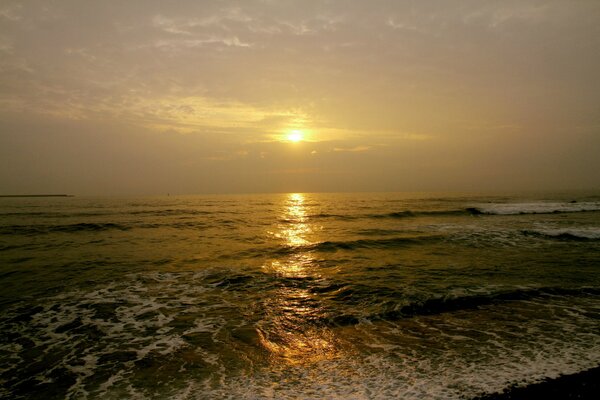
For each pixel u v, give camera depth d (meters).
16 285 9.45
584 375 4.86
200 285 9.61
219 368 5.26
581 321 6.93
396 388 4.57
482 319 7.10
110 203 52.84
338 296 8.68
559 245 15.44
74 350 5.92
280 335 6.46
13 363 5.51
